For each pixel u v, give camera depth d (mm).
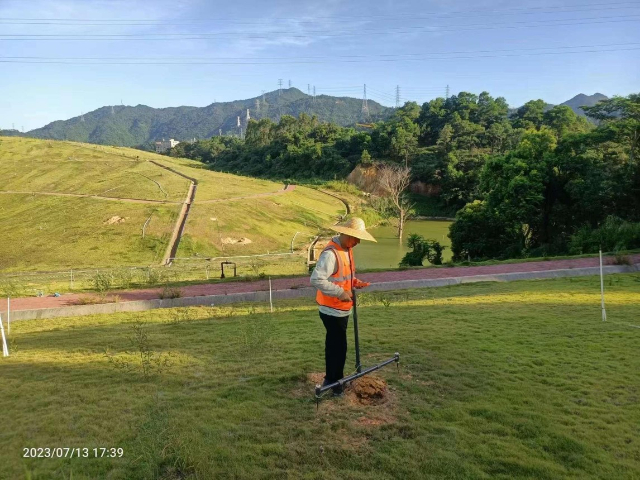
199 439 4422
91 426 4891
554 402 5293
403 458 4172
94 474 4039
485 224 33750
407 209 70062
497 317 9633
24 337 9914
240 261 40219
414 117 114188
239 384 5941
